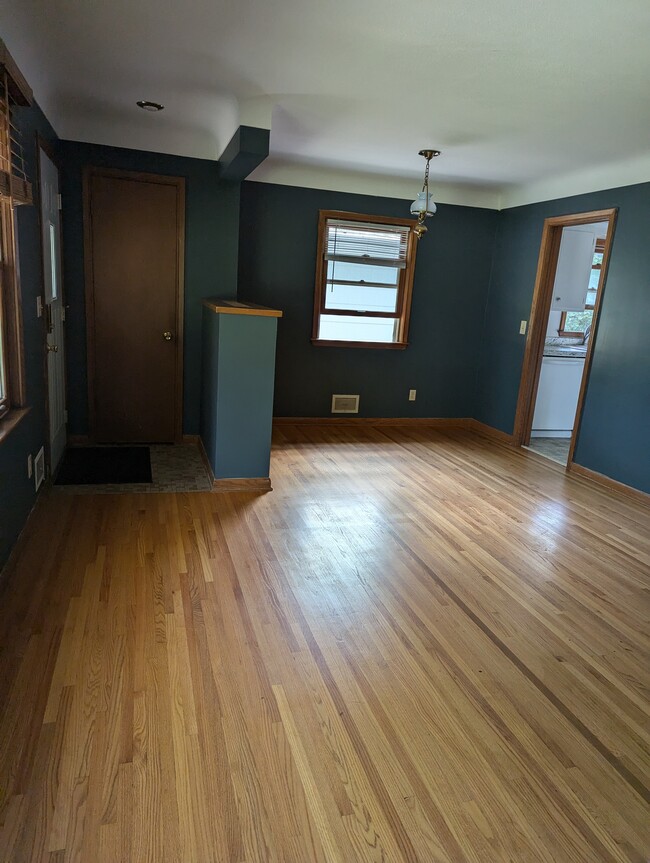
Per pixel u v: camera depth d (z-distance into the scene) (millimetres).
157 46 2670
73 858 1345
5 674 1937
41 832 1401
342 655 2172
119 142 4156
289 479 4129
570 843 1479
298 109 3449
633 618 2574
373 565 2908
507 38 2348
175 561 2799
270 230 5246
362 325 5766
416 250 5637
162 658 2076
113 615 2316
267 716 1835
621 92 2834
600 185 4430
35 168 3139
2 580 2471
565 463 4973
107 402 4574
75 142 4086
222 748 1694
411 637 2320
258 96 3260
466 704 1960
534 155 4164
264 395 3689
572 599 2703
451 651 2248
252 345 3594
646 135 3463
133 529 3123
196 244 4473
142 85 3242
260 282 5328
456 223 5688
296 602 2514
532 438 5820
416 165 4785
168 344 4586
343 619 2410
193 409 4758
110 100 3559
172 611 2375
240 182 4621
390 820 1506
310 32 2408
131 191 4266
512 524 3561
